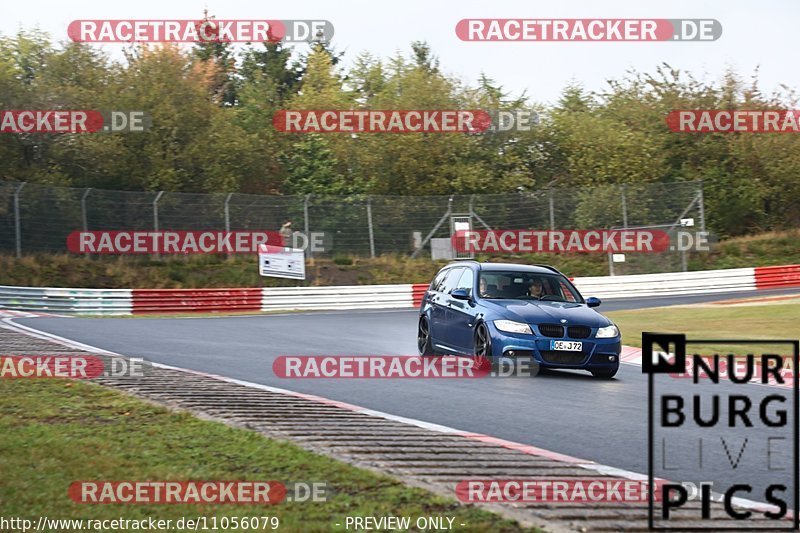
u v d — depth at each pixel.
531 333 19.33
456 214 57.28
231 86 101.31
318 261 55.03
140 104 59.78
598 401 16.27
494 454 11.48
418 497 9.04
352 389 17.33
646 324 33.56
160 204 52.44
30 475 9.85
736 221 71.19
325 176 65.69
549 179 71.69
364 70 84.94
